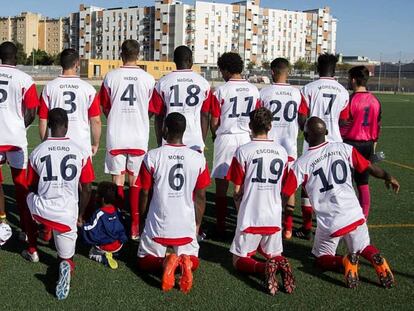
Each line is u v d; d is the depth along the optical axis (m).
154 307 3.94
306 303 4.09
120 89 5.55
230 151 5.70
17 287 4.25
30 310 3.84
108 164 5.77
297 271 4.79
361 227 4.53
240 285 4.42
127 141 5.64
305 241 5.72
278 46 126.12
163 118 5.56
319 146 4.63
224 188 5.71
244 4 118.56
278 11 124.62
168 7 114.44
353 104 5.80
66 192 4.37
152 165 4.42
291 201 5.71
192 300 4.09
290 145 5.86
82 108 5.38
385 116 23.14
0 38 153.50
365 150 5.91
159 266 4.47
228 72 5.71
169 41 115.75
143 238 4.57
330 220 4.57
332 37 137.88
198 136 5.55
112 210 4.86
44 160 4.35
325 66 5.81
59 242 4.42
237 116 5.67
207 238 5.73
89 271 4.63
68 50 5.38
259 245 4.76
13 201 7.05
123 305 3.96
